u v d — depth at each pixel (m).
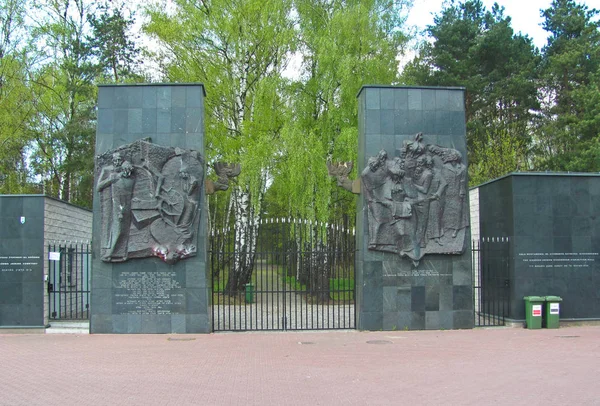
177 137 16.28
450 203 16.56
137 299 15.94
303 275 24.91
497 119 40.94
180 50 25.20
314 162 23.05
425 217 16.44
